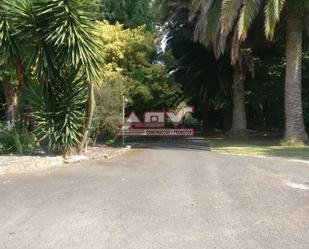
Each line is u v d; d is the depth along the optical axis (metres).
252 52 25.77
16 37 11.89
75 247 4.96
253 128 33.59
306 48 24.94
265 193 7.82
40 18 11.49
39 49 11.83
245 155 14.86
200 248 4.92
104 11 25.33
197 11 20.91
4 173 10.12
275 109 30.88
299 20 19.17
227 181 9.08
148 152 16.39
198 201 7.19
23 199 7.32
